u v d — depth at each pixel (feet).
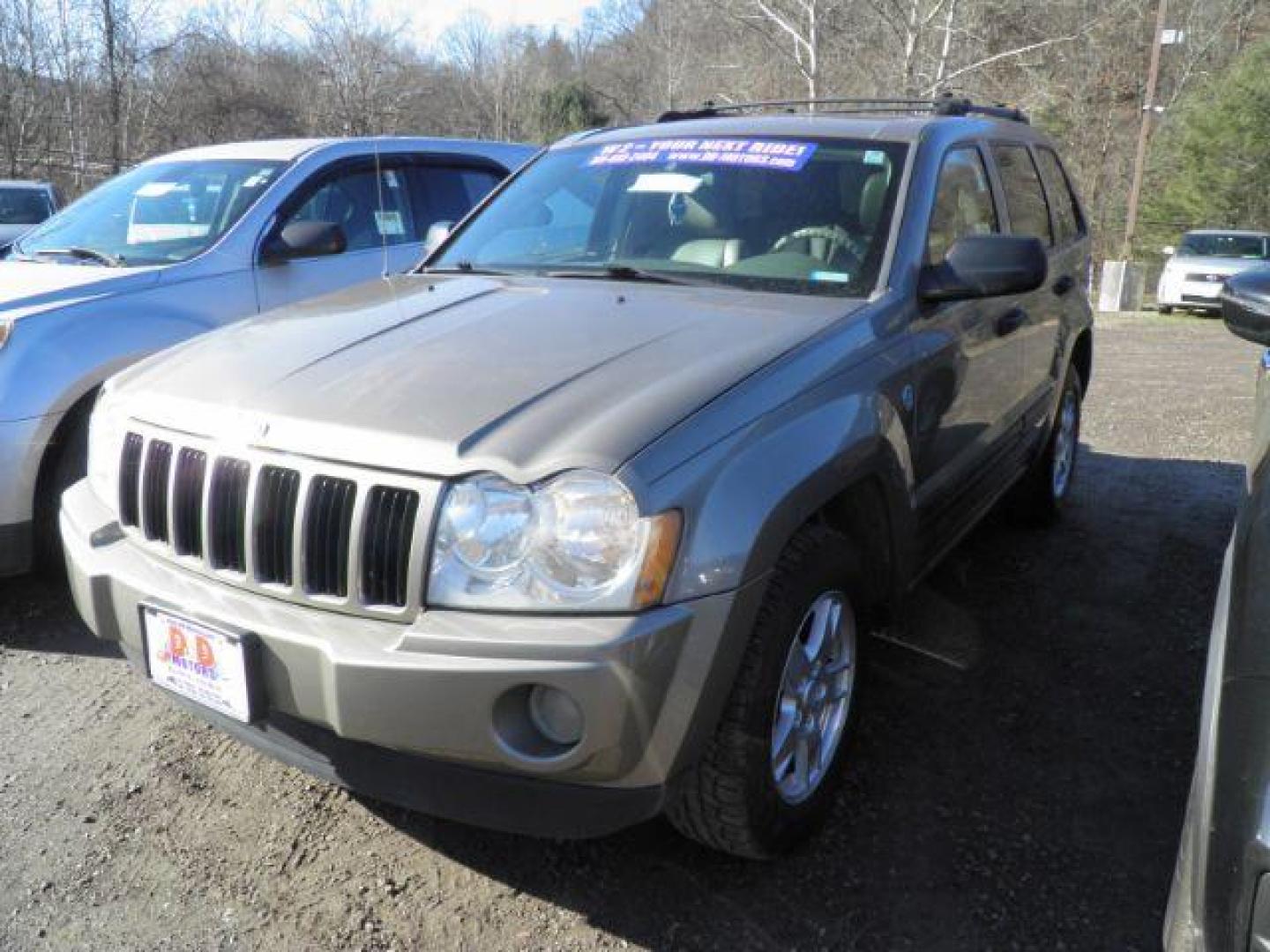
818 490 7.91
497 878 8.54
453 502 6.93
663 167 11.90
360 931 7.95
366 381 8.01
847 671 9.02
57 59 77.41
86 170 78.74
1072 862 8.68
